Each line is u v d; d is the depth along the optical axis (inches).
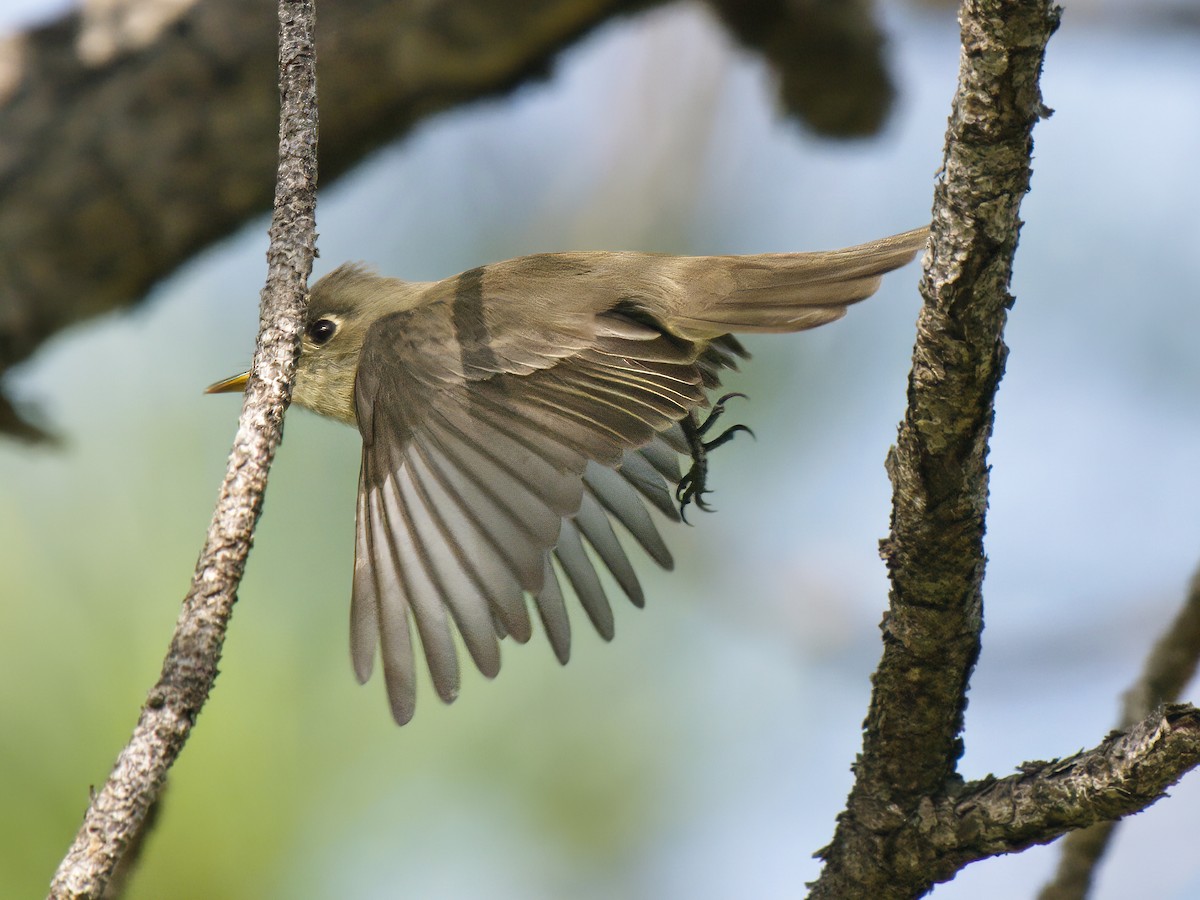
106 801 178.4
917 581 225.6
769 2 402.0
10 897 307.4
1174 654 255.1
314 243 214.4
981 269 206.5
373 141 404.8
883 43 409.7
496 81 393.7
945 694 230.8
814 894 246.5
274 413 201.9
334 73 387.2
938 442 216.8
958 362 212.7
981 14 192.9
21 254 395.5
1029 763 227.8
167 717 182.5
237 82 393.1
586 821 369.4
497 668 255.6
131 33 397.1
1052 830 222.5
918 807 233.1
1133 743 210.2
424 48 382.6
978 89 197.5
